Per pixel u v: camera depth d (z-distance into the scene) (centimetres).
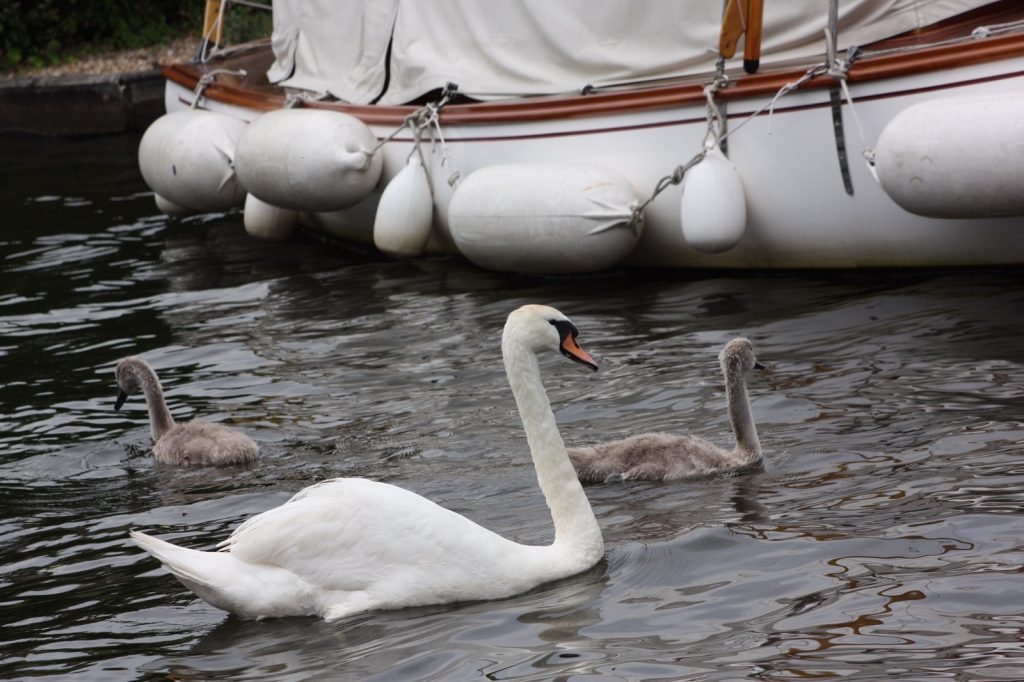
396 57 1955
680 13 1664
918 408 1025
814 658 629
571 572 780
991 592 682
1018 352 1144
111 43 3938
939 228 1442
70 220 2362
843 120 1465
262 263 1941
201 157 2067
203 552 745
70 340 1552
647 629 688
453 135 1783
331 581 742
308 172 1841
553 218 1620
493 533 776
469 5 1855
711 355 1266
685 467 957
